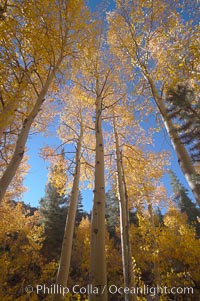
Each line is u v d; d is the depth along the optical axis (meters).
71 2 5.11
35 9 4.49
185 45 4.73
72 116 8.93
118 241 27.03
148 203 10.00
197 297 10.02
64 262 5.28
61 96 8.20
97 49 7.27
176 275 10.66
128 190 8.30
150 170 8.49
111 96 8.09
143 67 5.93
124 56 7.12
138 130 8.95
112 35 7.33
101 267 3.83
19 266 17.31
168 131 4.68
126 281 5.21
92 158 9.34
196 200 3.67
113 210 28.53
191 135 3.11
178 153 4.25
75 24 5.42
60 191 8.27
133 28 6.29
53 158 8.12
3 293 10.98
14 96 4.56
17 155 3.83
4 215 9.34
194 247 11.15
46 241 24.50
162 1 5.64
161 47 6.25
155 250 9.91
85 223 26.06
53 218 26.08
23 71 4.75
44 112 7.84
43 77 5.64
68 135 9.07
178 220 15.81
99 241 4.14
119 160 7.23
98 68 7.57
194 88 3.70
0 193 3.35
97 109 6.63
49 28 4.88
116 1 6.51
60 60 5.34
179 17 5.57
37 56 5.20
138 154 8.02
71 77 7.20
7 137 6.08
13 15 4.52
